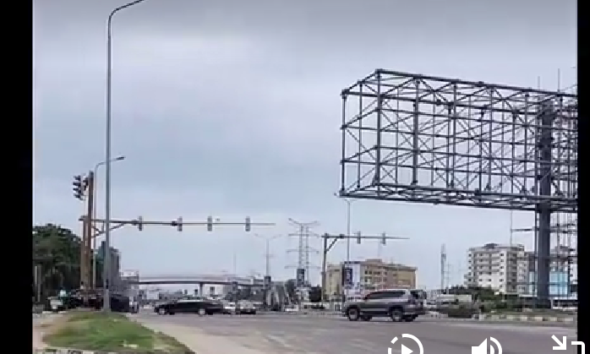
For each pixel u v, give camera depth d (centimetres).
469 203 4669
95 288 6694
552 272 5516
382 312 5050
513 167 4622
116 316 4075
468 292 8800
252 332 3369
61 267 7669
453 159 4525
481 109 4541
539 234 4994
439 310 6288
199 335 3064
